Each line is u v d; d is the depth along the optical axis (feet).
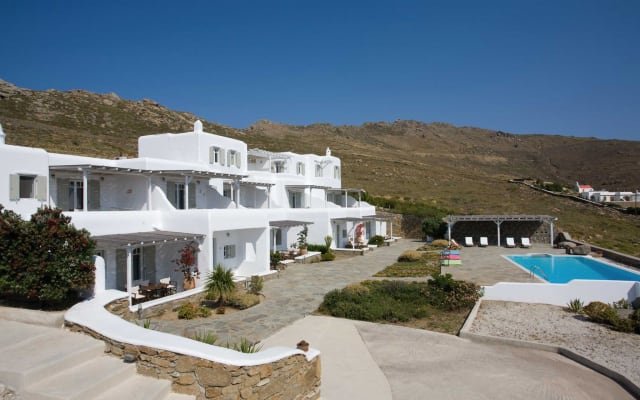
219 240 81.76
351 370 38.68
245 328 51.06
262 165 149.79
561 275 92.68
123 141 215.92
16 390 23.91
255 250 86.07
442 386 35.32
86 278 35.99
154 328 50.39
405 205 202.59
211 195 96.94
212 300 63.36
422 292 66.39
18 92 263.49
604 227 189.78
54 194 68.80
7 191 58.03
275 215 110.93
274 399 28.07
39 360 25.86
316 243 125.59
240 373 25.77
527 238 147.95
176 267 72.02
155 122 288.71
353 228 148.77
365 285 75.31
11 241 33.60
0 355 26.61
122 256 67.31
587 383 36.35
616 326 51.19
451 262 100.27
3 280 33.19
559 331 50.24
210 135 99.55
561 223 189.47
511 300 67.26
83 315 32.50
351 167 300.20
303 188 143.95
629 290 63.41
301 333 49.19
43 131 191.62
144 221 70.64
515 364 40.63
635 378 35.94
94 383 24.61
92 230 61.41
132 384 26.35
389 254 127.65
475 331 50.29
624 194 298.15
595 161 546.67
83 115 257.75
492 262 106.11
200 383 26.18
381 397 33.24
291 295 69.36
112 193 79.36
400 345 45.65
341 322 53.98
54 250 34.35
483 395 33.71
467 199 237.86
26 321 32.73
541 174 512.63
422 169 320.09
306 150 334.65
